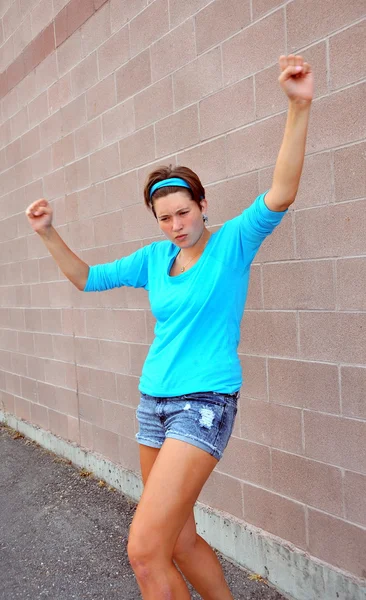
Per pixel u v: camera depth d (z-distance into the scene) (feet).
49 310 16.53
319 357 8.52
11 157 18.44
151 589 6.00
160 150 11.45
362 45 7.54
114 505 12.76
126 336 13.03
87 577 10.02
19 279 18.42
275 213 6.10
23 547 11.27
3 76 18.51
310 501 8.80
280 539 9.34
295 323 8.86
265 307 9.36
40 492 13.87
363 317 7.84
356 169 7.75
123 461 13.46
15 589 9.85
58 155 15.37
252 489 9.85
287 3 8.52
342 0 7.73
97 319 14.12
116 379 13.52
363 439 7.96
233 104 9.62
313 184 8.38
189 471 6.19
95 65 13.38
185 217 6.61
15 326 19.02
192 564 7.15
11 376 19.63
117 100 12.68
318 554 8.70
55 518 12.40
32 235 17.28
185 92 10.65
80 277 7.86
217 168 10.06
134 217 12.44
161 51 11.19
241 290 6.72
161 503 6.05
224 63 9.72
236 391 6.72
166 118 11.21
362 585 7.96
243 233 6.46
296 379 8.91
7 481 14.79
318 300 8.46
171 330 6.73
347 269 8.00
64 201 15.24
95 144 13.65
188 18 10.43
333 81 7.96
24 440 18.17
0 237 19.75
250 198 9.45
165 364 6.70
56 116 15.31
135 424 12.92
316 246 8.42
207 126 10.20
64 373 15.94
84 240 14.43
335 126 7.98
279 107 8.81
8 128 18.45
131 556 6.02
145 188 6.89
